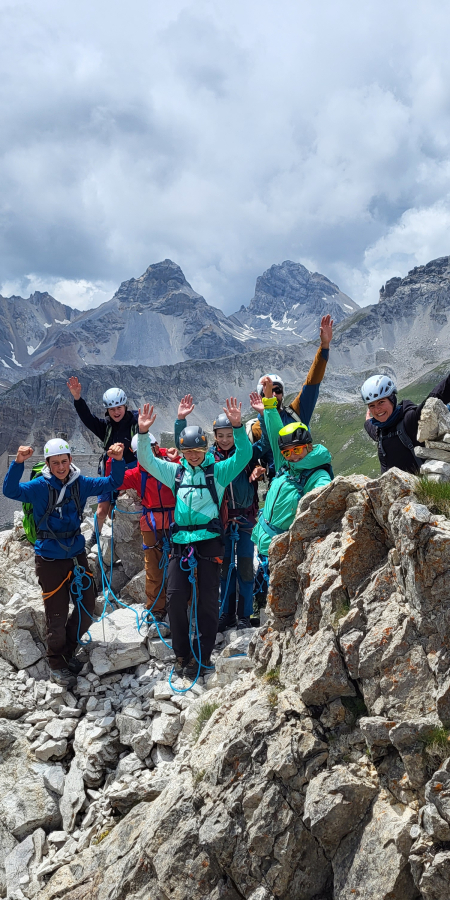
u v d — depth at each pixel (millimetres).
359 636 5531
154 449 10344
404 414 7453
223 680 8641
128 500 12266
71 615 10047
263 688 6566
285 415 9477
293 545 6660
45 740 8961
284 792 5586
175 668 9531
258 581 11336
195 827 5914
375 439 7934
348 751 5484
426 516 5141
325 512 6457
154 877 6078
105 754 8570
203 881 5742
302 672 5910
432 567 5074
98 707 9320
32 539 10492
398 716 5125
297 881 5414
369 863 4941
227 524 10133
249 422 10219
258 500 10445
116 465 9414
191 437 8523
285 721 5863
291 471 8398
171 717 8430
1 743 8969
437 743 4805
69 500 9438
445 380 7426
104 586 11953
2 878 7598
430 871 4508
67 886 6750
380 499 5750
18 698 9633
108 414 11883
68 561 9648
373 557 5934
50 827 8305
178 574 8969
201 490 8773
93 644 10250
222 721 6707
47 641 9664
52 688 9664
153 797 7312
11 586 12023
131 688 9562
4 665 10281
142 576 11656
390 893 4734
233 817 5715
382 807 5078
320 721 5738
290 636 6629
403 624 5316
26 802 8359
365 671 5391
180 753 7699
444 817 4555
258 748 5801
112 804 7543
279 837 5480
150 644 10156
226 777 5930
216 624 9328
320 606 6082
